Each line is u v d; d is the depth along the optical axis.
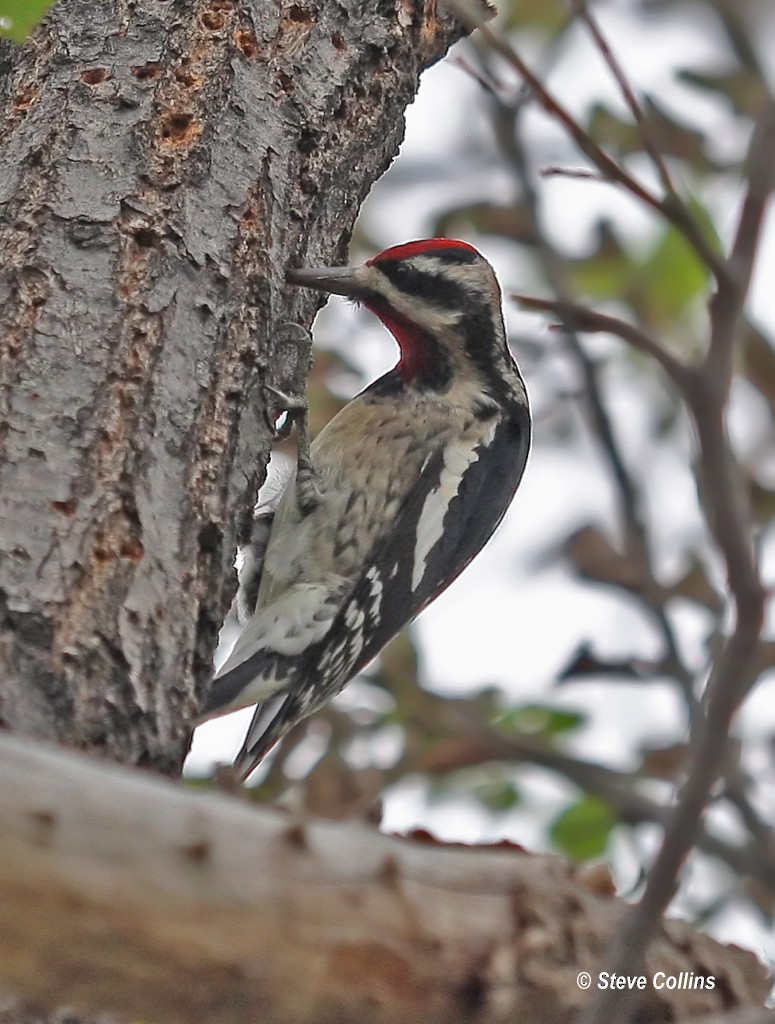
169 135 7.61
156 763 6.11
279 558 9.73
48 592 6.09
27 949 4.78
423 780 10.82
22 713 5.81
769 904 9.90
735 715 3.59
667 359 3.73
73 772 4.79
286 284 7.86
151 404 6.80
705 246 3.89
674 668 9.62
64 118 7.52
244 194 7.64
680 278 11.82
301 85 8.20
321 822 5.19
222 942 4.93
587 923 5.37
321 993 5.07
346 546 9.81
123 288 7.06
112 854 4.77
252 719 9.34
